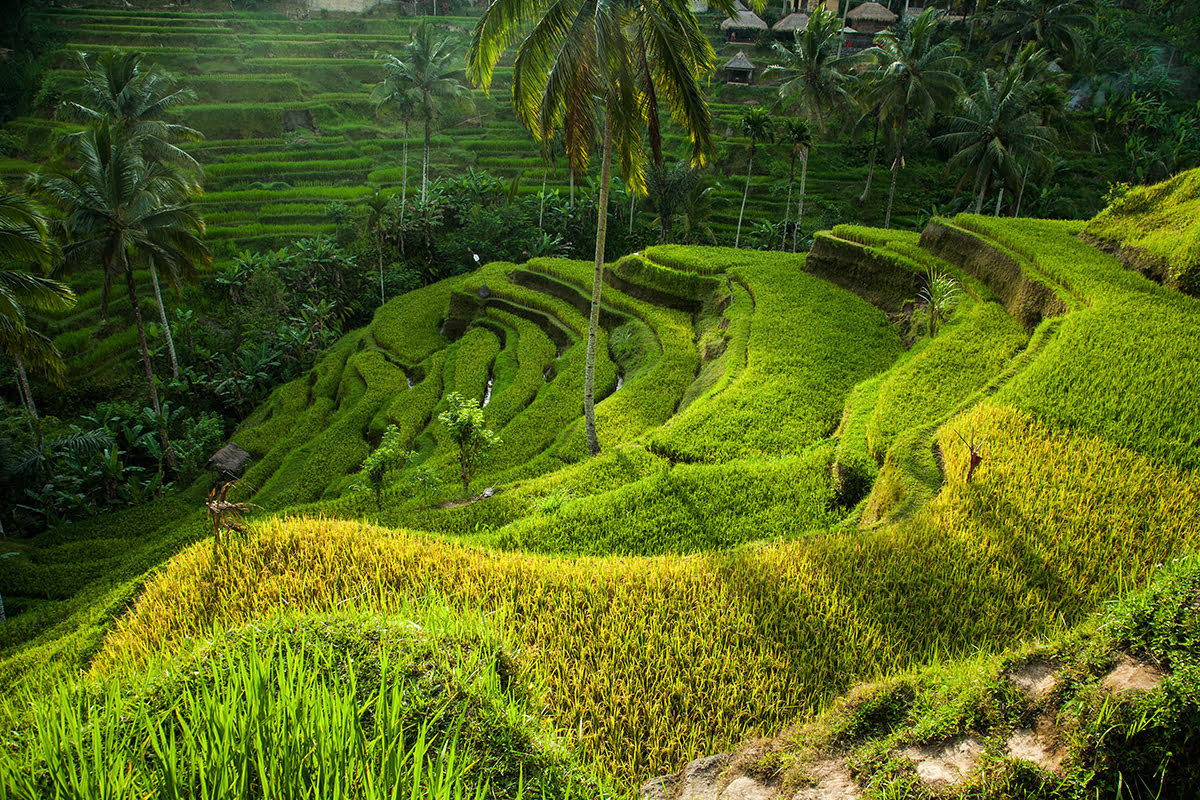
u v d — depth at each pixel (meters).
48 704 5.40
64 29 60.09
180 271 28.45
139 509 26.09
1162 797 4.48
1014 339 16.84
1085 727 4.77
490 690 5.64
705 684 7.27
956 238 22.59
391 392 30.58
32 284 18.11
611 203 50.62
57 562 22.73
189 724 4.73
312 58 64.94
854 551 9.18
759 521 12.05
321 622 6.39
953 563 8.72
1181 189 19.45
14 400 34.12
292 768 4.08
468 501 16.44
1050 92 41.56
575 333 30.19
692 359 24.08
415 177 55.25
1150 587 5.83
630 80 15.04
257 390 36.28
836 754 5.70
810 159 56.72
